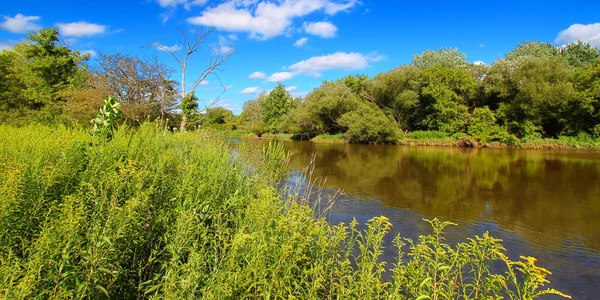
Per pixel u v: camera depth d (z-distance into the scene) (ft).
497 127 112.78
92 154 12.52
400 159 77.46
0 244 7.18
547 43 174.50
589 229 28.30
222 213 11.79
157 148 16.67
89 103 48.21
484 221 30.45
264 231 8.86
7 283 5.98
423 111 143.02
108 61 50.03
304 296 7.93
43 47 79.77
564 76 107.76
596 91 99.04
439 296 8.31
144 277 8.98
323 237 9.95
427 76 134.82
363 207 34.04
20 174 8.57
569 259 22.48
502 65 119.24
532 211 33.76
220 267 8.09
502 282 7.84
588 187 45.21
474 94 131.44
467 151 97.96
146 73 51.47
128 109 47.19
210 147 21.57
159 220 9.89
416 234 26.02
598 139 102.32
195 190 12.03
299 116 157.58
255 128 185.47
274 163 26.78
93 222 7.72
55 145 12.80
